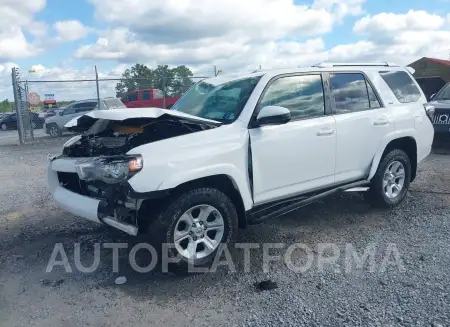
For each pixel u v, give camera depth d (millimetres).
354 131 5180
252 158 4305
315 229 5137
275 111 4141
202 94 5156
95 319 3385
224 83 5035
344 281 3799
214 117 4586
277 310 3387
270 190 4527
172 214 3867
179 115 4129
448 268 3896
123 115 4070
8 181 8867
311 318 3236
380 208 5746
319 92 4984
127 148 4184
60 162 4691
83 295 3770
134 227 3832
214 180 4215
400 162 5789
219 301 3590
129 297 3707
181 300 3629
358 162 5316
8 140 21000
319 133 4828
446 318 3100
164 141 3883
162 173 3730
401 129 5691
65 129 4898
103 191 4203
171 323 3291
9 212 6332
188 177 3846
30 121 18062
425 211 5648
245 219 4352
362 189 5375
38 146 16000
